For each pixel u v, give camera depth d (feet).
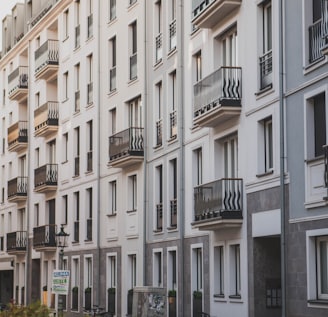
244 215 85.71
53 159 162.81
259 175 82.07
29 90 178.91
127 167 122.72
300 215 73.72
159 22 114.93
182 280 102.17
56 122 157.58
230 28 91.40
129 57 123.85
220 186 88.07
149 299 84.69
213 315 92.89
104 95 133.59
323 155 70.79
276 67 79.10
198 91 94.73
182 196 102.94
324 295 71.20
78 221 144.36
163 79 111.14
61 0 156.56
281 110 77.20
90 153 139.74
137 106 122.11
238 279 89.04
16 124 182.09
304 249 72.84
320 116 72.43
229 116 88.22
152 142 114.52
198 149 100.22
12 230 190.80
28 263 172.76
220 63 94.48
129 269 121.80
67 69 153.58
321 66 70.95
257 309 82.94
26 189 180.04
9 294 200.23
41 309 51.62
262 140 83.05
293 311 74.38
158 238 110.93
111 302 125.90
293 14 75.77
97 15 137.90
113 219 128.06
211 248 94.22
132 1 123.75
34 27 175.32
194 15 98.78
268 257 83.51
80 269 141.59
